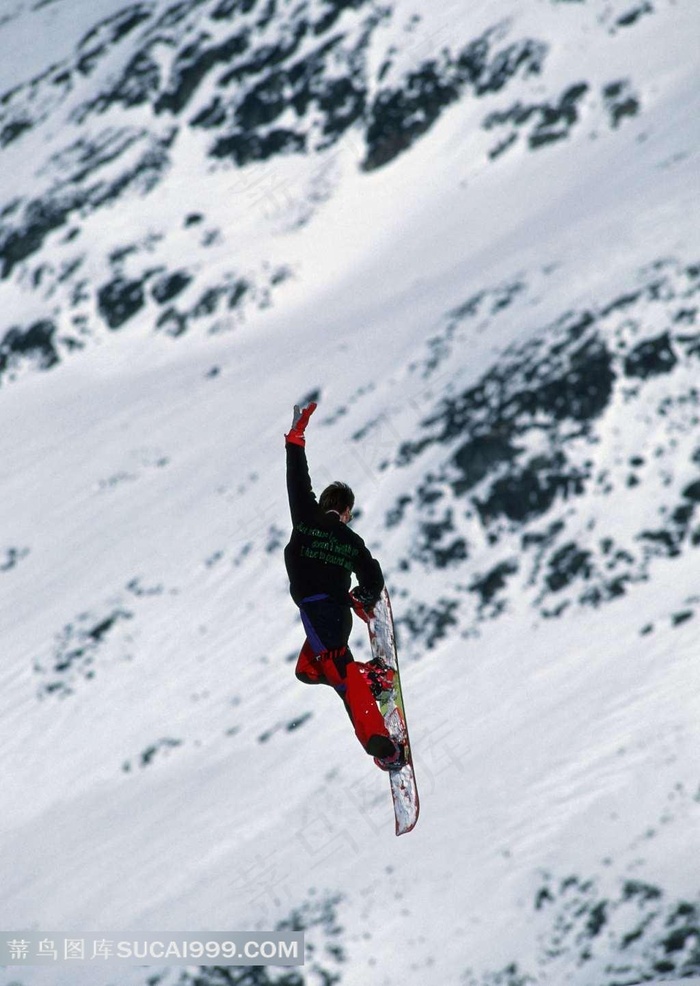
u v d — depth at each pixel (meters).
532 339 45.34
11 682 41.72
